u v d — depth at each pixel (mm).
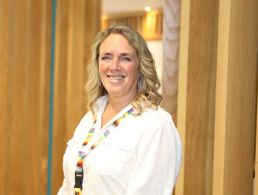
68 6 3367
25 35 3510
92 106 1808
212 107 2283
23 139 3545
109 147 1583
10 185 3596
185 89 2270
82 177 1617
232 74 2125
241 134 2172
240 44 2139
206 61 2273
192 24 2260
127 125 1600
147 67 1674
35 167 3537
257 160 2104
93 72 1811
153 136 1530
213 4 2270
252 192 2238
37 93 3518
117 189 1538
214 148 2205
